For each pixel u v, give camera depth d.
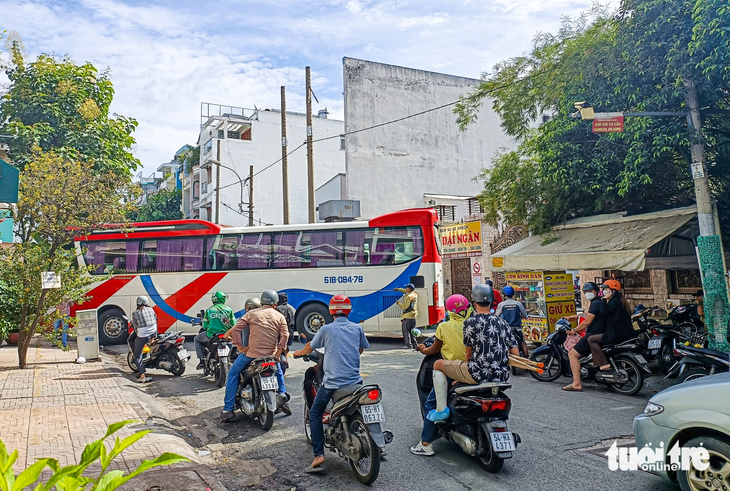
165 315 14.57
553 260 11.37
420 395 5.88
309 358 5.91
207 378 10.17
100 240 14.94
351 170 27.09
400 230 14.26
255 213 39.38
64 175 10.52
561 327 9.48
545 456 5.51
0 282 11.41
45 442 5.76
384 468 5.27
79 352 11.59
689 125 9.34
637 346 8.18
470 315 5.68
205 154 43.09
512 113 14.60
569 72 11.22
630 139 10.03
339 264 14.28
